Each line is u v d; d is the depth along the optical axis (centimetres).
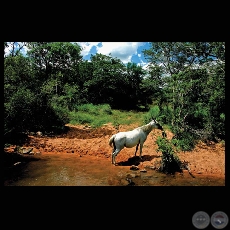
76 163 734
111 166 715
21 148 823
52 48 1986
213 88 1033
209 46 1149
